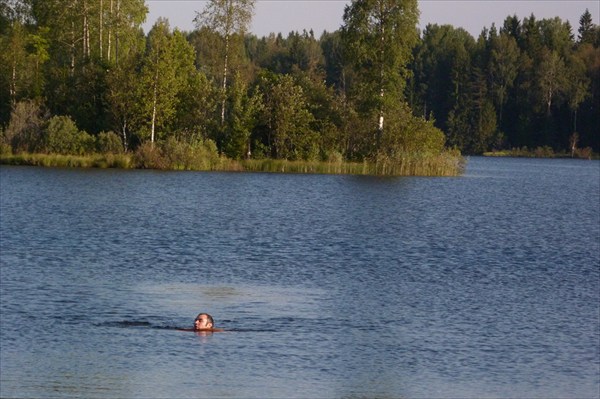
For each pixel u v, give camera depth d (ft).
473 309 183.83
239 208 376.89
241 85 573.33
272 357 146.92
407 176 588.91
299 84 604.49
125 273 212.64
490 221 363.76
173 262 230.07
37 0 655.35
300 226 318.65
